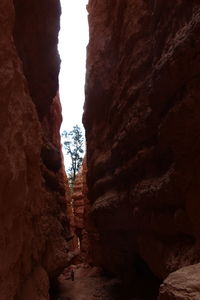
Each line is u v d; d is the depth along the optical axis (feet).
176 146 22.25
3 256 14.24
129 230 37.35
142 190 29.12
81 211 92.73
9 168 13.48
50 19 30.78
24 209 17.08
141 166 30.40
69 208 94.27
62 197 51.55
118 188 38.81
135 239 36.60
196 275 12.71
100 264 53.36
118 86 39.29
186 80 20.68
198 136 20.80
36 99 34.86
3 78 13.33
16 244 15.94
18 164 14.80
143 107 29.17
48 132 46.83
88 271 59.47
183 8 23.29
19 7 26.91
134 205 31.78
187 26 20.84
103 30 48.39
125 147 34.47
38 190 21.20
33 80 32.68
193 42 19.39
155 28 28.45
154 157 27.27
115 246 43.45
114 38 42.42
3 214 14.01
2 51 13.58
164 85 22.68
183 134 21.39
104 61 46.44
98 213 44.65
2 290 14.43
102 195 46.01
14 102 14.94
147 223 29.19
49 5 29.81
